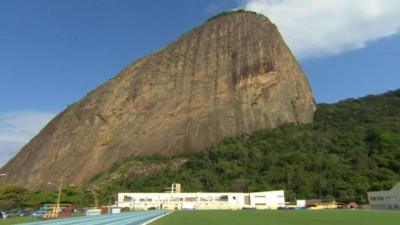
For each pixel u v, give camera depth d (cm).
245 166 17950
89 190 16762
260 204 14775
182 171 18550
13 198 13400
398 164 15700
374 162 16312
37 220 6762
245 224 5200
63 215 8731
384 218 6028
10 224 5494
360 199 13850
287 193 15375
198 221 5912
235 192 15925
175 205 15012
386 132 18788
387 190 12775
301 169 16662
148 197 15062
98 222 5922
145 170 18938
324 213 8650
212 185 16788
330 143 19288
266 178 16638
